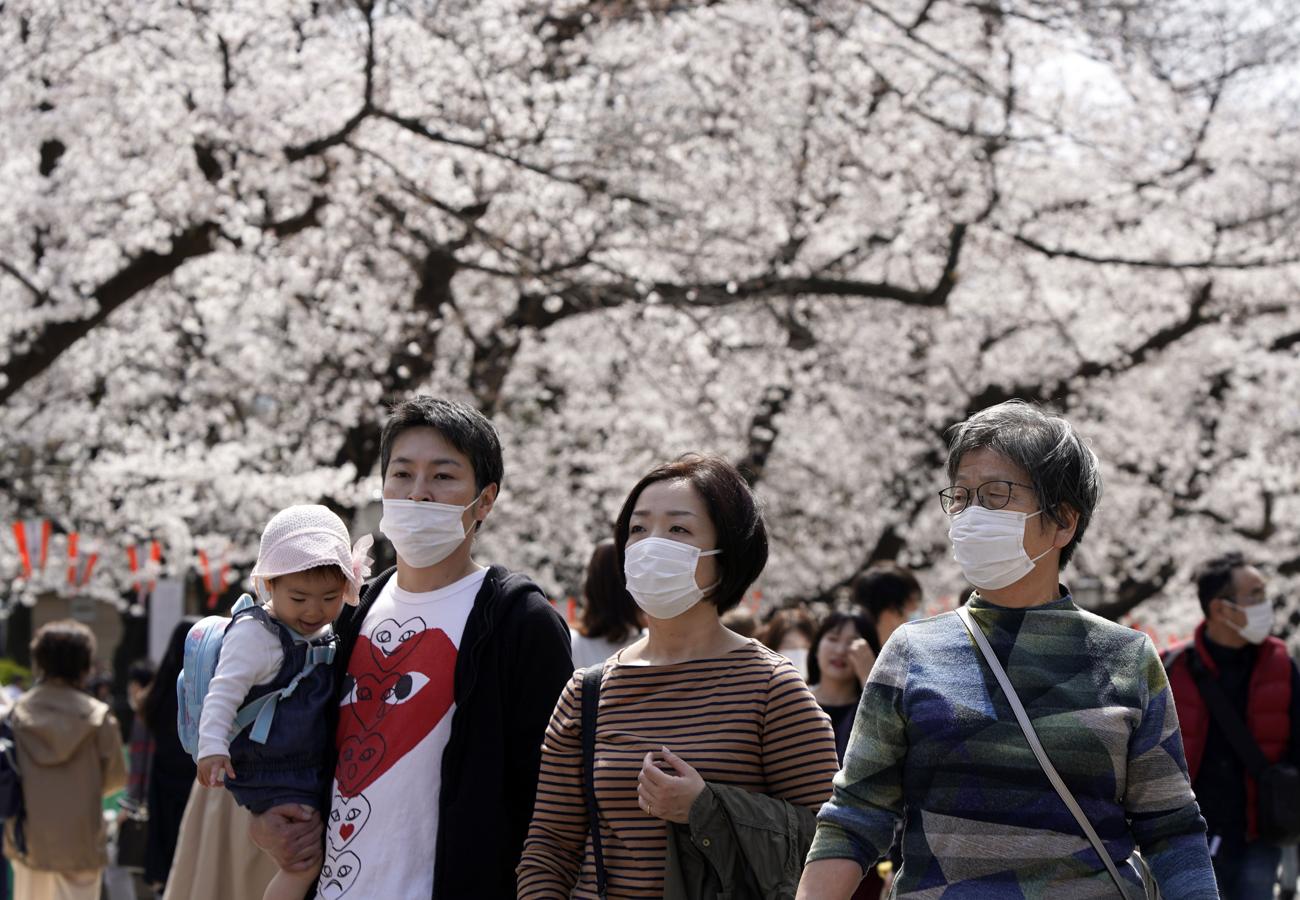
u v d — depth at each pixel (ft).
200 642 11.11
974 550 8.77
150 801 19.33
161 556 41.06
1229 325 46.11
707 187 40.60
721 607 10.54
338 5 35.55
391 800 10.64
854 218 42.29
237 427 43.86
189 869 15.43
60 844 23.02
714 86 41.63
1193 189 45.03
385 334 41.42
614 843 9.96
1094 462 9.14
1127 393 47.11
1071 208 45.11
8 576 40.73
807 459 45.70
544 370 46.44
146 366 42.86
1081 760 8.24
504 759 10.84
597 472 45.37
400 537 11.07
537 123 37.04
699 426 43.16
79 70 34.09
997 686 8.48
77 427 41.57
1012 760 8.27
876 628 18.02
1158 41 45.75
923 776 8.50
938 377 46.19
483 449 11.35
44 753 22.98
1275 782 18.33
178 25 33.71
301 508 11.42
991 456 8.93
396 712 10.84
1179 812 8.42
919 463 46.96
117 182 33.78
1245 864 18.74
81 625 24.03
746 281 41.39
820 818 8.89
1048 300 45.11
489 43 36.40
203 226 32.91
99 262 33.96
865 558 47.96
